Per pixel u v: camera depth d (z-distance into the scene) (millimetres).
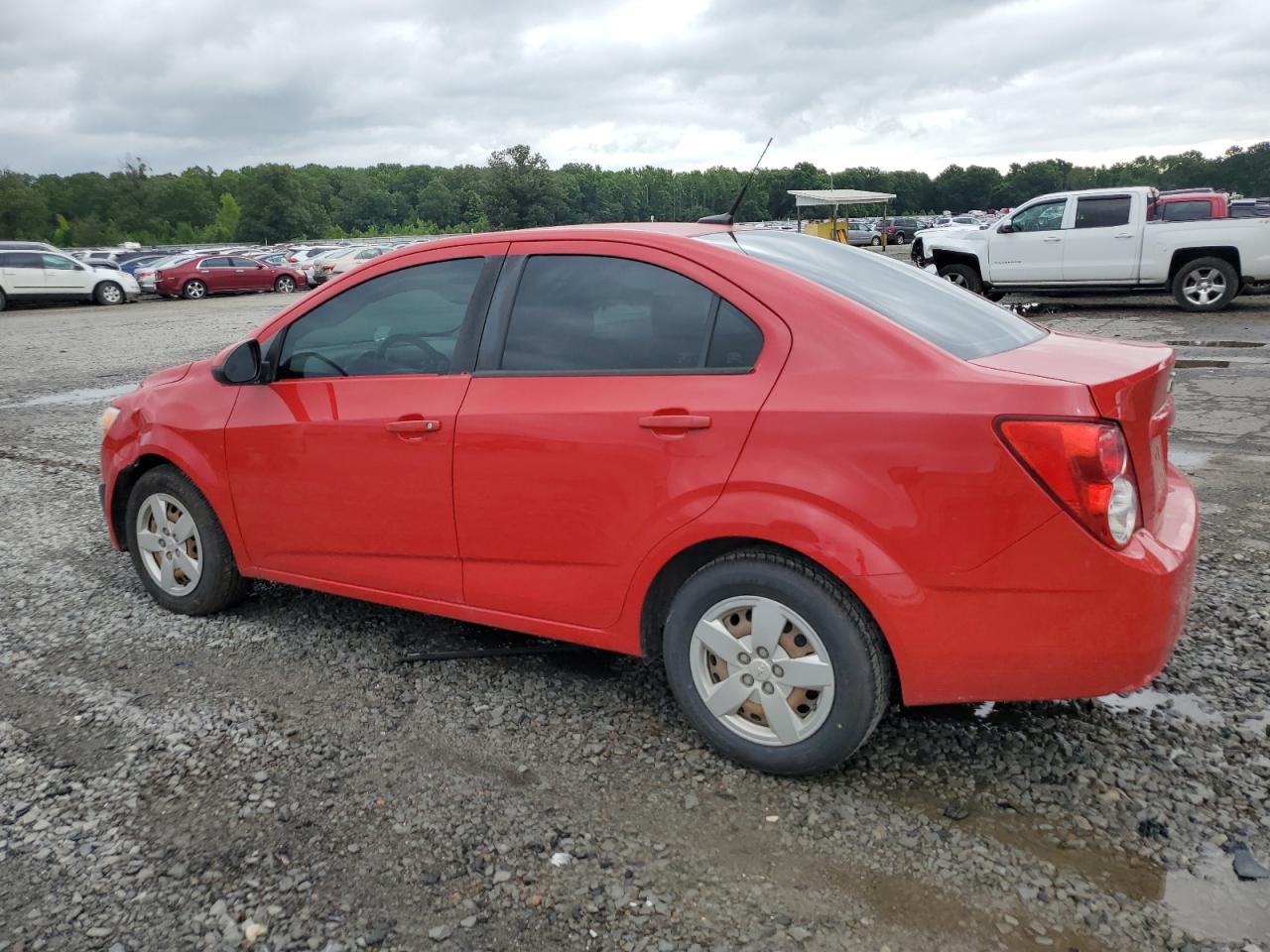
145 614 4293
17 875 2516
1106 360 2744
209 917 2344
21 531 5629
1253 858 2480
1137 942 2209
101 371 13016
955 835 2607
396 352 3490
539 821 2711
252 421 3781
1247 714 3180
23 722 3326
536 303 3209
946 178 172375
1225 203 15367
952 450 2488
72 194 137625
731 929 2285
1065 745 3029
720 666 2943
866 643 2676
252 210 116938
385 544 3531
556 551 3127
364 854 2578
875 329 2686
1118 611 2459
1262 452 6469
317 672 3676
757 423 2705
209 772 2990
